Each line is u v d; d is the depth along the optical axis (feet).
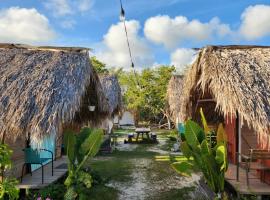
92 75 30.35
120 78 110.93
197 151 23.63
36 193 24.49
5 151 18.01
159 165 41.83
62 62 26.73
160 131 102.68
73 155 24.68
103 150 53.01
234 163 33.71
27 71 25.64
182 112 34.24
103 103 35.53
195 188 29.63
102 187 29.73
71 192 23.45
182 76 68.23
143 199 26.78
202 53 26.09
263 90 22.03
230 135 35.60
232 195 25.02
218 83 22.90
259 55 25.73
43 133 21.17
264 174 25.48
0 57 27.94
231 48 26.71
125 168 39.78
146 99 108.47
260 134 19.99
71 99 23.38
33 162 26.43
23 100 22.76
